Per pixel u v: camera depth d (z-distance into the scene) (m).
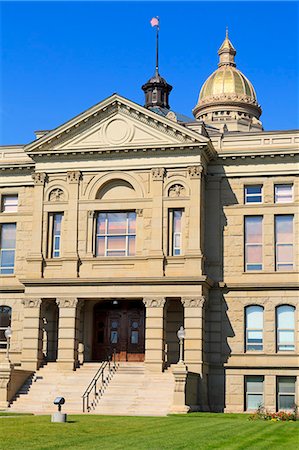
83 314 51.12
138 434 26.75
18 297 52.56
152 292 47.34
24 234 53.12
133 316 51.09
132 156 49.56
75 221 49.62
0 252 53.53
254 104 82.75
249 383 48.34
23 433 25.91
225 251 49.75
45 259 49.69
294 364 47.69
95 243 49.62
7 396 44.06
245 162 50.44
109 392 44.06
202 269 47.59
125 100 49.28
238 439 25.67
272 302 48.72
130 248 49.25
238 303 49.06
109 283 48.00
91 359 50.94
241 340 48.56
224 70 84.12
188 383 43.16
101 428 28.88
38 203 50.53
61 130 50.12
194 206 48.03
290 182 49.78
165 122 48.59
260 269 49.38
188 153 48.62
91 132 50.09
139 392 43.75
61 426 29.17
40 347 48.72
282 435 27.73
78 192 49.97
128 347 50.81
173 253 48.34
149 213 48.75
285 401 47.72
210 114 82.25
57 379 46.59
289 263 49.16
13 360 51.59
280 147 49.81
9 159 54.06
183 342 47.12
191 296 46.81
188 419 36.41
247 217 50.25
